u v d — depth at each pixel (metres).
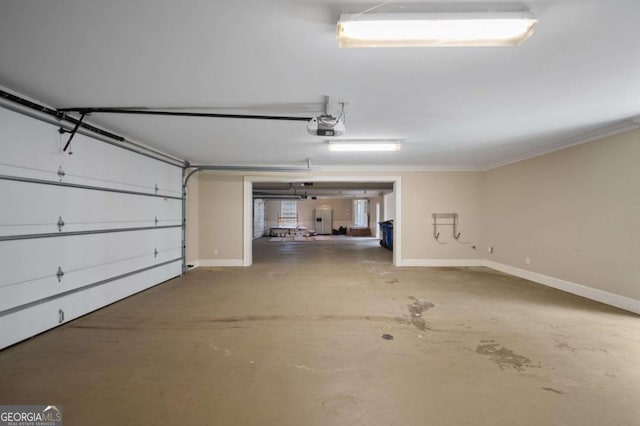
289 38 1.67
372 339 2.66
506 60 1.91
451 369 2.14
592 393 1.85
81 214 3.17
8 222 2.42
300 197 13.52
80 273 3.16
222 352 2.41
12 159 2.45
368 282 4.84
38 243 2.69
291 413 1.68
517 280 4.95
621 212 3.44
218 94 2.47
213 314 3.31
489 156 5.13
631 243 3.34
